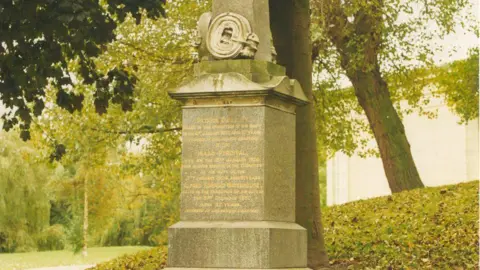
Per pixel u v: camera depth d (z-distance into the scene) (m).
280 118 11.29
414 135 40.56
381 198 23.06
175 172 26.88
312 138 15.15
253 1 11.49
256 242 10.61
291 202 11.53
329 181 44.44
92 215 46.41
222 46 11.29
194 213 11.01
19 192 40.28
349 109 28.95
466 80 30.86
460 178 38.47
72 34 14.07
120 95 15.78
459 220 17.44
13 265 38.00
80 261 40.91
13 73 14.55
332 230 19.08
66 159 23.61
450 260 14.93
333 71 26.22
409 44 26.06
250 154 10.89
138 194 43.66
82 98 15.58
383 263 15.32
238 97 10.98
